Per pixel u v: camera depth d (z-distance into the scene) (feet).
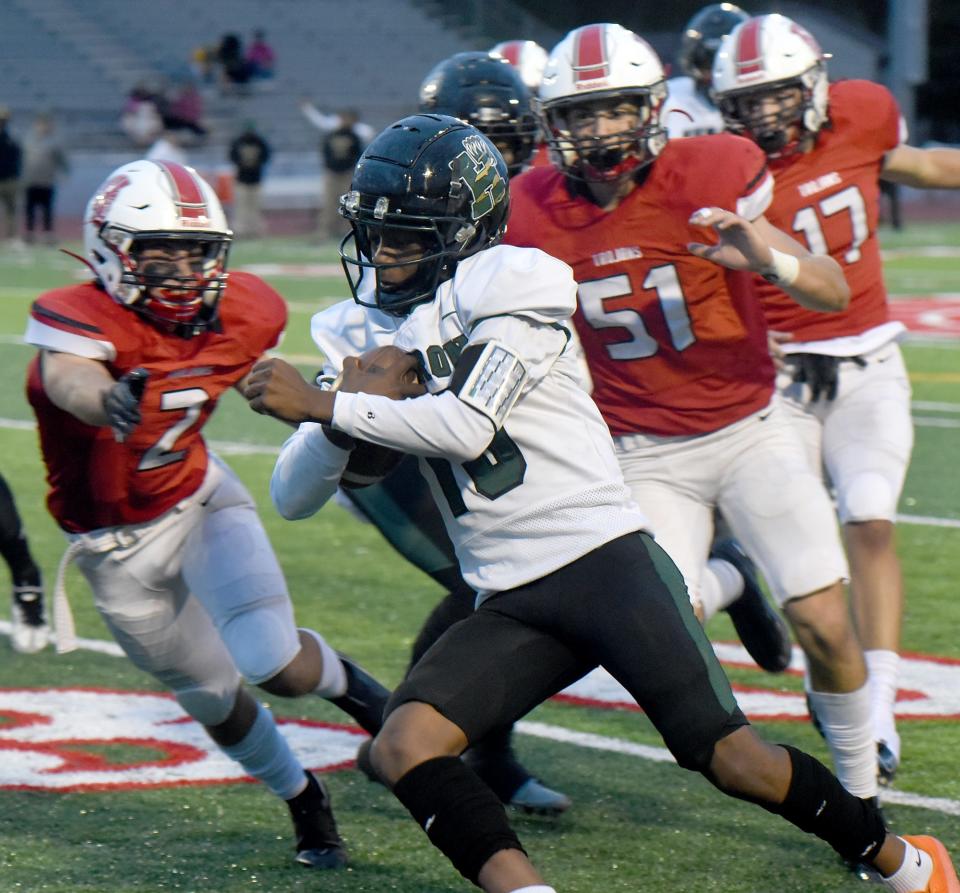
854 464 52.39
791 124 53.11
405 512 44.91
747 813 46.09
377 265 35.32
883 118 54.49
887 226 295.48
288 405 33.65
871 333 53.88
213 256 40.93
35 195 261.03
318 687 42.75
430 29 366.22
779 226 54.08
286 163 328.70
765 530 44.70
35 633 57.98
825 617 43.06
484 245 36.55
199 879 41.37
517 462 34.71
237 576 42.11
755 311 46.37
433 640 46.06
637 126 43.98
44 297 40.86
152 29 355.56
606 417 46.98
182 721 55.01
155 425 41.47
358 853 43.24
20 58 338.54
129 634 43.27
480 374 33.40
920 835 40.70
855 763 43.80
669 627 33.47
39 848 43.47
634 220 44.86
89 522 42.60
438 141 35.58
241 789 48.44
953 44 391.04
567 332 35.12
